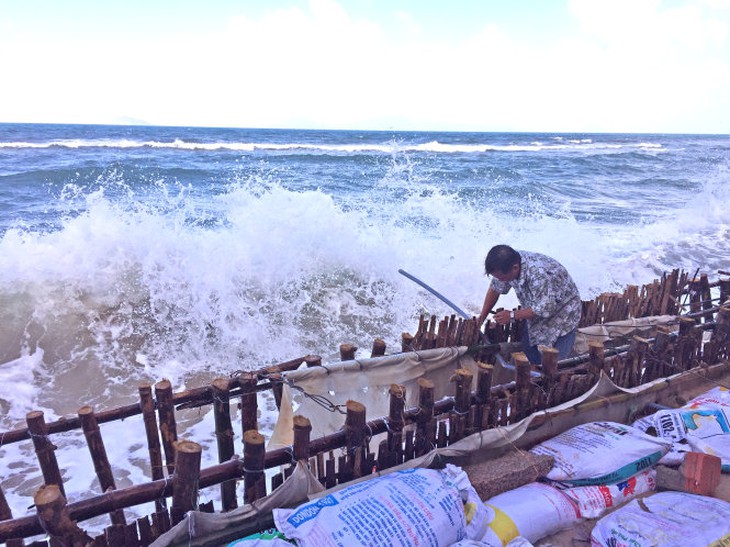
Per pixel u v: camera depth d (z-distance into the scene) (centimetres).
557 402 370
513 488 310
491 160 3366
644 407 418
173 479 252
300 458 277
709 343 472
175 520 257
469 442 320
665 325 470
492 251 402
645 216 1571
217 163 2759
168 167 2398
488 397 330
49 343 615
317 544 233
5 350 596
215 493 407
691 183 2417
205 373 611
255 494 268
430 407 309
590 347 385
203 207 1395
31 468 431
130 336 642
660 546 254
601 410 389
